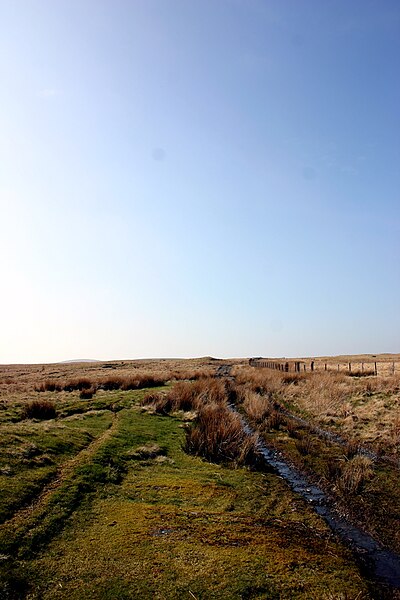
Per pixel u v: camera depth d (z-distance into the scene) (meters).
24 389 35.69
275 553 8.70
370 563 8.98
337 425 22.08
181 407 25.80
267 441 19.50
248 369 66.06
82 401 26.95
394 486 13.42
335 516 11.44
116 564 7.82
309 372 48.12
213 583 7.38
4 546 8.09
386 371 45.72
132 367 85.81
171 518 10.02
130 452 15.32
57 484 11.41
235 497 12.15
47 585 7.16
